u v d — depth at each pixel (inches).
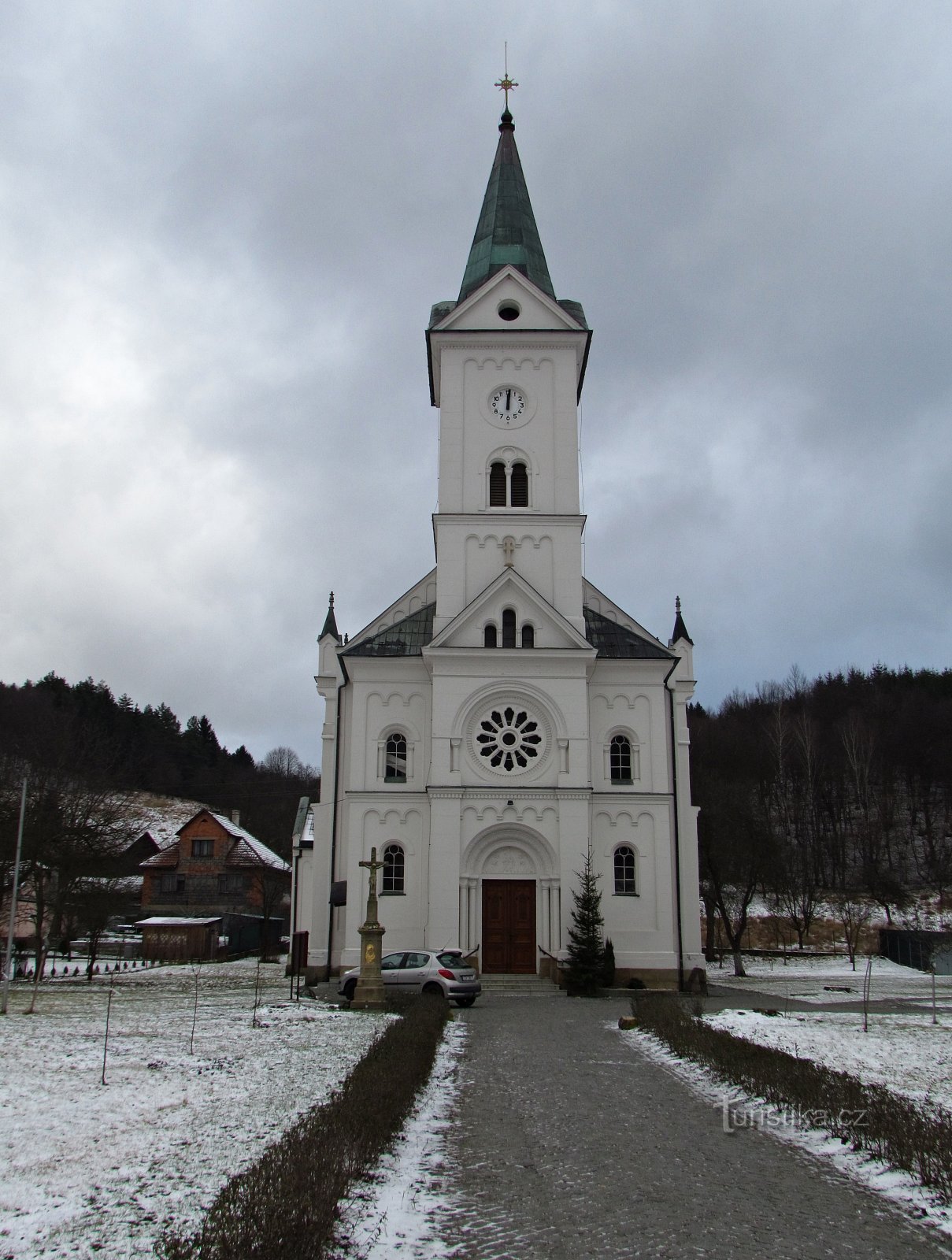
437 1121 605.9
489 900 1660.9
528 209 2084.2
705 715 5187.0
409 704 1764.3
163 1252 354.9
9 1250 366.9
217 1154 499.2
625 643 1809.8
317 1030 987.9
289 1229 349.4
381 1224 412.2
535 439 1861.5
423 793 1715.1
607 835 1715.1
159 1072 738.8
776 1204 449.4
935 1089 713.0
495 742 1696.6
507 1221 422.3
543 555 1802.4
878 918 3292.3
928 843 3944.4
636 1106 652.1
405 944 1659.7
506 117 2170.3
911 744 4347.9
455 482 1835.6
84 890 2020.2
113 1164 481.4
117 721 5108.3
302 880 2142.0
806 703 5098.4
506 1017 1194.6
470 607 1729.8
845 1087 604.1
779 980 2127.2
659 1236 405.4
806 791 4146.2
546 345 1891.0
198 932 2679.6
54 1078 703.7
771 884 2933.1
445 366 1889.8
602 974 1533.0
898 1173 497.0
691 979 1685.5
